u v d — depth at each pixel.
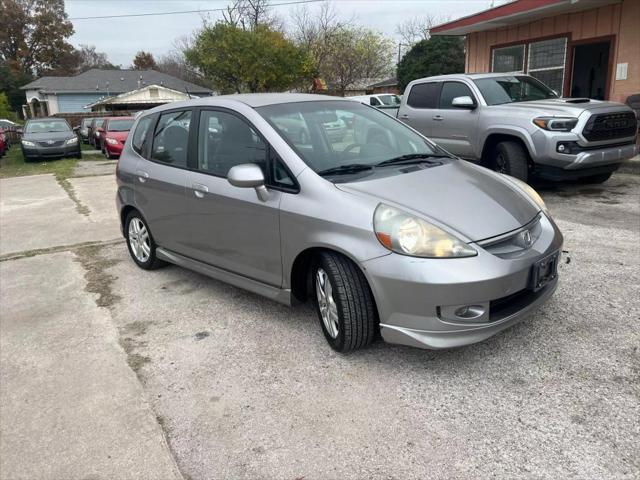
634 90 10.26
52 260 5.93
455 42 29.50
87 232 7.19
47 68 68.75
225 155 3.99
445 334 2.90
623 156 6.94
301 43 33.44
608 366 3.05
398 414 2.76
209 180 4.05
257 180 3.42
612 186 7.75
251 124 3.79
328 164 3.54
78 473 2.51
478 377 3.04
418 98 8.76
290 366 3.30
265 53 26.77
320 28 35.25
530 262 3.04
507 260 2.95
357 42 35.31
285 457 2.51
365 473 2.38
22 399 3.14
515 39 12.76
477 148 7.64
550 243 3.26
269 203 3.52
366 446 2.54
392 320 3.01
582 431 2.54
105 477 2.47
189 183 4.23
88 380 3.31
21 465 2.59
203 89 44.97
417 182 3.41
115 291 4.82
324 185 3.32
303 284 3.63
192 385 3.18
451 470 2.36
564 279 4.32
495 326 2.96
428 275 2.84
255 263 3.78
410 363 3.23
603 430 2.53
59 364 3.53
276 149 3.57
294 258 3.44
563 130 6.62
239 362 3.40
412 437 2.58
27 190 11.55
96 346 3.76
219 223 3.99
